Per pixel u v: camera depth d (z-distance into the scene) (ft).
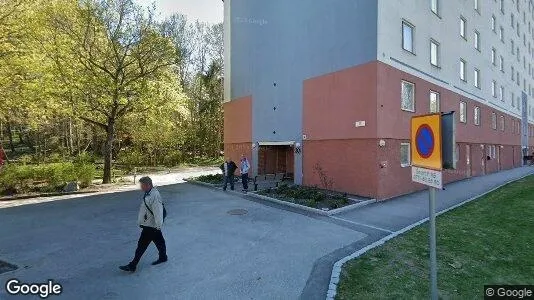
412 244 26.05
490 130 87.10
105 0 68.44
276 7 67.97
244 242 27.14
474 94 77.15
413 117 14.89
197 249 25.44
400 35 50.90
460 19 70.74
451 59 65.87
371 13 47.11
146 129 111.14
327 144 54.44
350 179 49.90
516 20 113.29
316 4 57.26
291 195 47.55
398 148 49.88
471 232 29.40
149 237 21.56
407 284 19.12
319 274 20.54
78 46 67.46
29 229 32.68
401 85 50.72
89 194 57.93
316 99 57.00
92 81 66.49
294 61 62.69
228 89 86.94
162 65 73.41
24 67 60.75
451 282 19.70
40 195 56.39
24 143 146.72
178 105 81.66
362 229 31.01
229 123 86.28
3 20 57.77
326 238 28.12
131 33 70.33
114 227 33.12
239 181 68.85
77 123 106.73
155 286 19.03
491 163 87.10
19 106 66.13
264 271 21.06
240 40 80.94
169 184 71.77
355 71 49.39
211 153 148.66
